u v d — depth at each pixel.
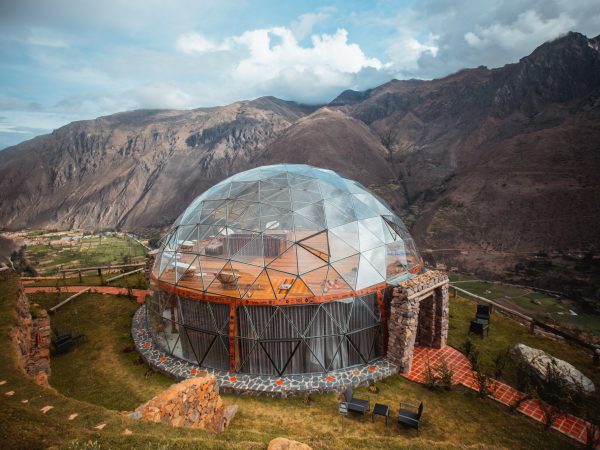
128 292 24.47
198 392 9.88
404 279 16.05
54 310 22.20
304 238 15.73
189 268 15.64
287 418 11.64
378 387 13.50
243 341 14.11
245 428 11.04
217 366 14.75
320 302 13.71
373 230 17.11
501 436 10.90
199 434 8.20
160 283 16.23
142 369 15.40
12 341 12.32
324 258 15.16
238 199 18.23
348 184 20.27
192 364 15.14
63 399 8.67
